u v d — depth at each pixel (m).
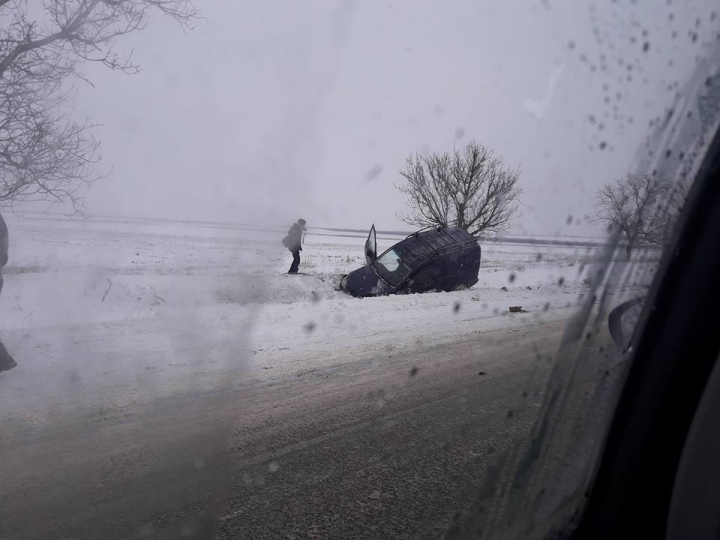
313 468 3.49
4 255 5.44
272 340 6.77
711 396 1.67
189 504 3.01
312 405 4.62
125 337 6.52
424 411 4.53
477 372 5.65
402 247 13.04
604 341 2.26
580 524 2.03
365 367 5.80
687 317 1.88
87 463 3.45
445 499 3.06
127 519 2.84
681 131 2.19
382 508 3.00
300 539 2.71
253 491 3.18
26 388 4.75
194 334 6.75
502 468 2.83
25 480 3.20
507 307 9.80
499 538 2.24
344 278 12.65
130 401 4.54
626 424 1.98
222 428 4.07
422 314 8.91
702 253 1.90
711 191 1.92
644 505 1.89
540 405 2.64
